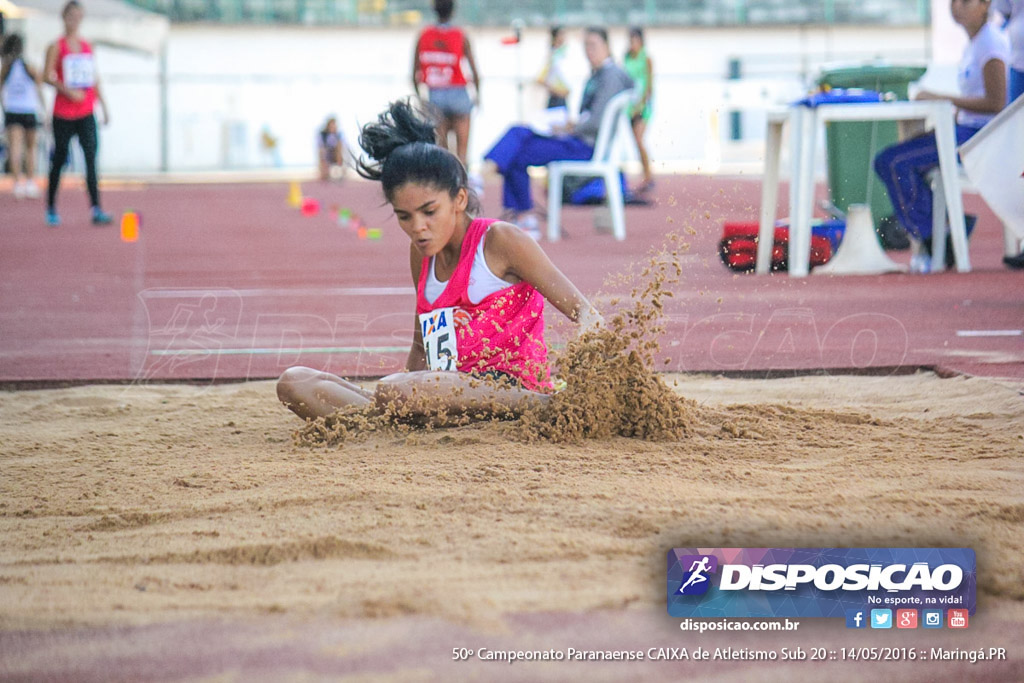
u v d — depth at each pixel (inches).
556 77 1095.6
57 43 999.6
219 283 631.8
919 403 302.8
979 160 437.1
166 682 131.6
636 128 1174.3
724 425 266.7
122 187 1894.7
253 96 2632.9
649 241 807.1
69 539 188.4
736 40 2731.3
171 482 225.6
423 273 283.1
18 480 232.1
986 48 575.2
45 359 404.2
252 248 865.5
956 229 588.4
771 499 200.4
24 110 1432.1
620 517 188.9
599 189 869.8
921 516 190.5
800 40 2743.6
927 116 579.5
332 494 207.8
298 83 2645.2
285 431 281.9
